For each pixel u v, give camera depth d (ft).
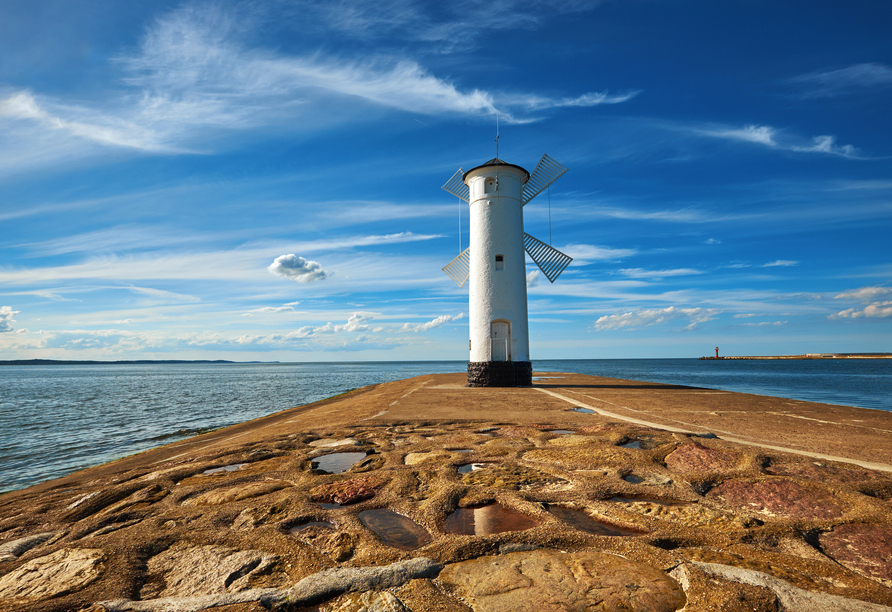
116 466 25.88
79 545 12.33
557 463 19.98
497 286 69.87
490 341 69.05
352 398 63.46
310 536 12.54
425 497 15.65
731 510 13.97
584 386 67.51
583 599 8.93
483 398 49.85
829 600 8.64
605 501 14.96
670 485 16.52
